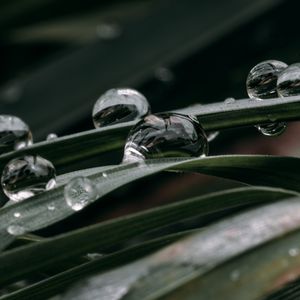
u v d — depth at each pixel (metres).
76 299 0.06
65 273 0.08
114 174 0.08
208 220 0.16
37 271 0.07
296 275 0.06
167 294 0.06
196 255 0.06
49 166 0.09
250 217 0.06
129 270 0.06
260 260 0.06
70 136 0.09
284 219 0.06
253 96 0.10
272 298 0.07
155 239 0.08
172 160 0.08
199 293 0.06
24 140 0.10
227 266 0.06
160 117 0.09
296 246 0.06
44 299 0.08
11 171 0.09
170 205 0.07
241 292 0.06
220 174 0.08
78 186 0.08
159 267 0.06
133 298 0.06
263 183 0.08
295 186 0.08
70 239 0.07
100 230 0.07
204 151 0.09
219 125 0.09
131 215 0.07
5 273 0.07
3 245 0.08
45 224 0.08
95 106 0.11
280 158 0.08
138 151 0.09
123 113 0.10
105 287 0.06
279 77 0.10
